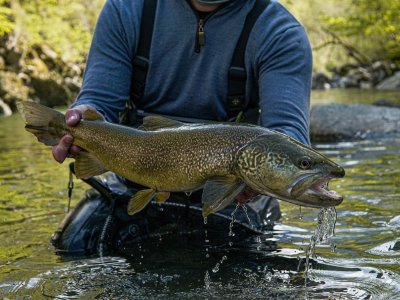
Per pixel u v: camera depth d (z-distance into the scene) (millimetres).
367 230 1185
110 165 942
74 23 8641
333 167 792
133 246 1132
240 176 830
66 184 1812
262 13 1155
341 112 3064
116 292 884
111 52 1177
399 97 5801
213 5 1146
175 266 1001
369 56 11367
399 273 924
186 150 864
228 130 848
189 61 1171
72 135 958
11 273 987
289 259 1021
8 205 1535
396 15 8641
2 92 6195
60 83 6941
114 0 1210
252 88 1178
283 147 806
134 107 1221
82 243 1119
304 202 800
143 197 912
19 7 7121
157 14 1181
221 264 1005
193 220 1211
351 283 890
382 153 2244
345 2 10086
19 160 2420
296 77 1119
